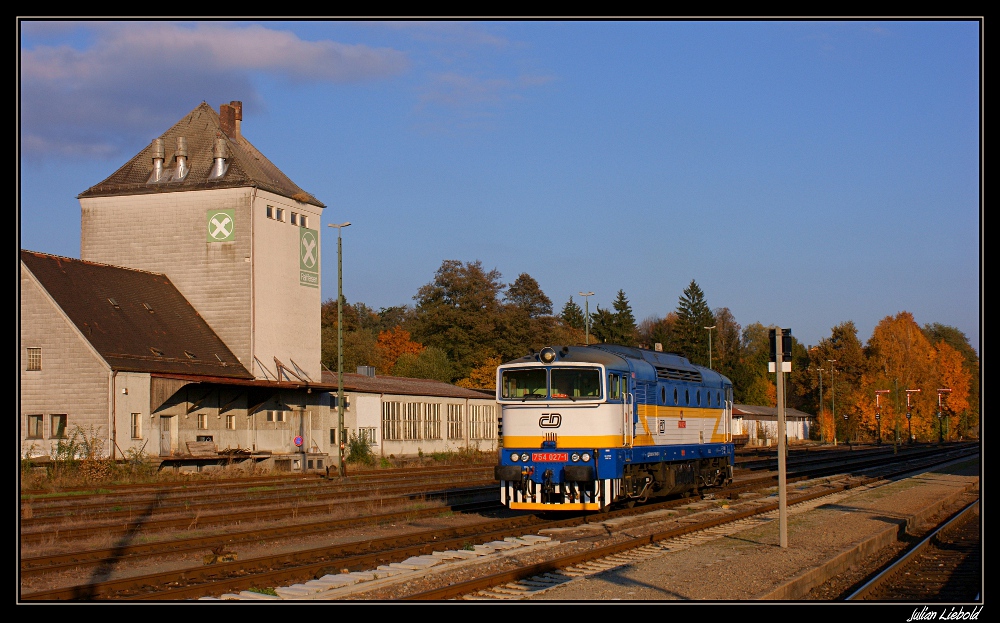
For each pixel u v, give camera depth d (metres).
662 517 23.12
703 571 14.56
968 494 31.94
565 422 21.69
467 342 93.44
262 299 51.09
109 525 20.09
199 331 49.44
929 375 116.00
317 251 56.19
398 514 22.59
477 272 96.12
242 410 48.25
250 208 50.59
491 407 73.25
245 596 12.62
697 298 134.38
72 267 45.22
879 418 99.12
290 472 43.78
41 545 17.38
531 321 96.31
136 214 52.44
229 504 25.77
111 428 40.53
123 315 45.12
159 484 34.38
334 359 87.19
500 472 22.00
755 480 36.09
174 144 54.12
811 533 19.39
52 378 41.50
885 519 22.11
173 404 43.75
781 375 17.84
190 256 51.31
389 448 58.44
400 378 67.75
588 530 20.30
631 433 22.75
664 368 26.05
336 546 16.83
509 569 15.03
